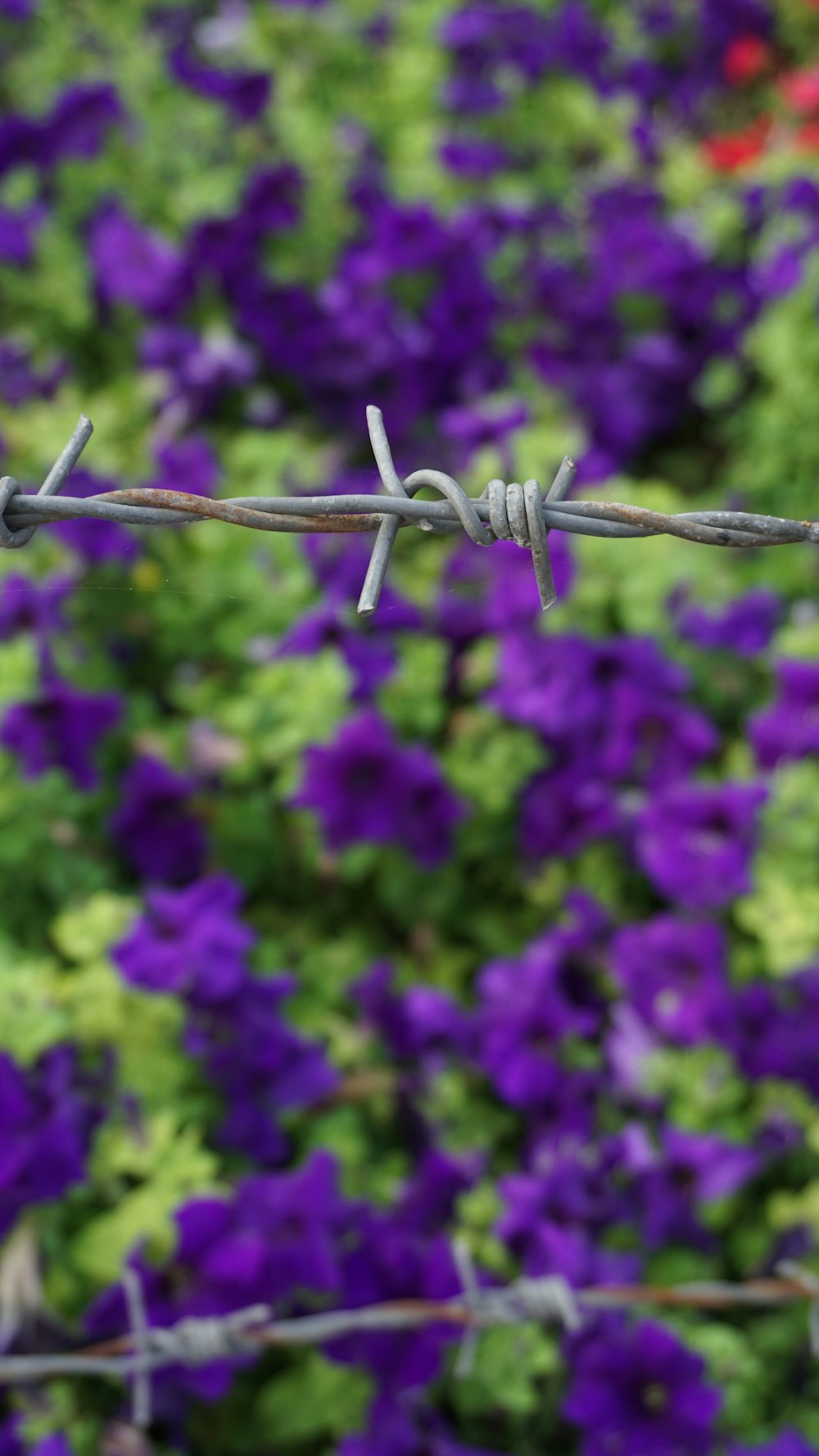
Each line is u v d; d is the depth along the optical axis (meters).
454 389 2.09
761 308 2.08
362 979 1.74
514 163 2.46
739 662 1.89
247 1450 1.66
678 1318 1.68
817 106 2.43
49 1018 1.63
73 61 2.60
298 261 2.16
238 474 1.93
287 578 1.86
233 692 1.88
